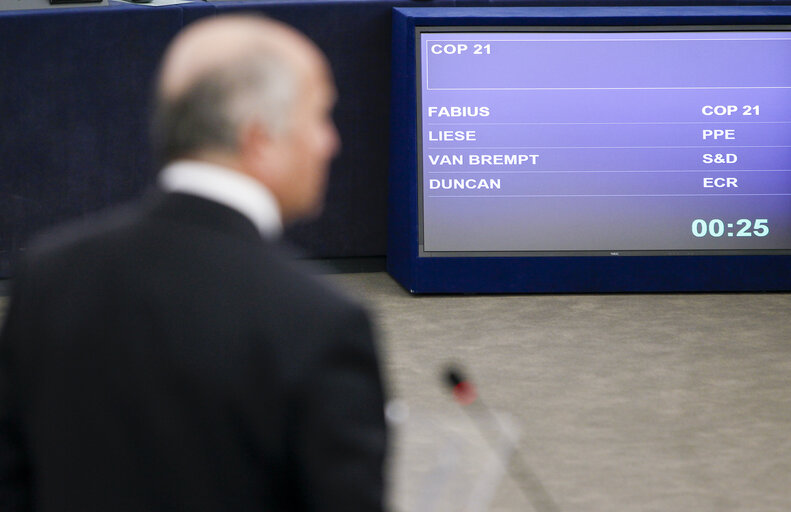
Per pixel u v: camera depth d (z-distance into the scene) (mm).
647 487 9492
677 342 12836
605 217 14375
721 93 14352
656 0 15016
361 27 14766
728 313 13805
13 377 3732
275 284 3525
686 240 14430
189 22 14469
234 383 3416
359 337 3490
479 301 14242
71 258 3707
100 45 14344
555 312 13836
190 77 3609
